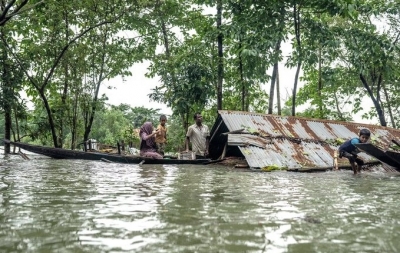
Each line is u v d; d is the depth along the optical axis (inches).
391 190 177.3
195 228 91.9
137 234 85.7
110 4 574.6
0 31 566.3
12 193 150.3
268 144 378.9
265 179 231.0
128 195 147.1
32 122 705.6
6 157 492.7
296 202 134.3
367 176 273.4
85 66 677.3
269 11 535.5
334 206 126.2
